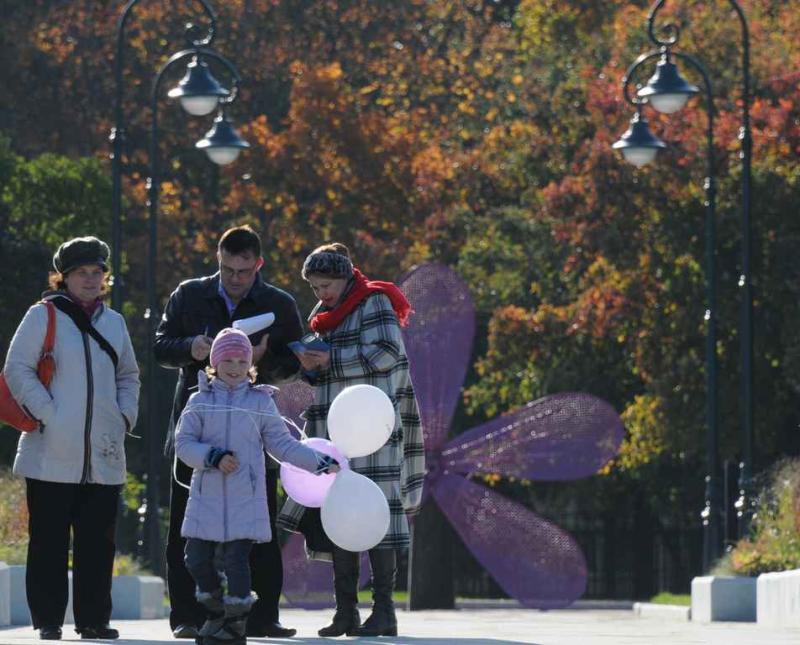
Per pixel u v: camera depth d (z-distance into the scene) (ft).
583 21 313.53
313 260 72.69
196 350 68.69
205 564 61.57
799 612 110.22
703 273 234.38
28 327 69.00
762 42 246.06
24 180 241.96
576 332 245.24
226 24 308.19
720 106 239.71
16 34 294.05
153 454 173.68
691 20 246.68
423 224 294.46
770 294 232.12
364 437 66.44
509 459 111.55
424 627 105.09
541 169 262.47
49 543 69.05
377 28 329.72
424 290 103.91
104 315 70.33
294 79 306.35
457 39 347.97
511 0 360.28
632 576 305.53
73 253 69.82
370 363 71.87
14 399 69.00
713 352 180.14
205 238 285.64
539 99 264.52
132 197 280.92
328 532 65.46
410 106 334.65
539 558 109.70
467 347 108.68
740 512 165.27
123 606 126.52
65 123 296.71
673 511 293.02
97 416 69.26
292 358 70.95
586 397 111.04
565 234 241.76
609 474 286.87
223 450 60.49
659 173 233.76
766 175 231.09
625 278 238.27
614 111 242.37
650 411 239.71
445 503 112.57
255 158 285.43
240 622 61.52
